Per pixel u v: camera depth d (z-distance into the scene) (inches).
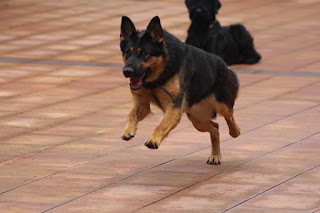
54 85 651.5
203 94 406.9
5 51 804.6
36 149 454.6
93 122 526.0
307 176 389.4
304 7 1095.6
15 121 528.1
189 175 395.9
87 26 956.0
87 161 426.6
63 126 514.3
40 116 543.5
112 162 424.2
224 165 416.2
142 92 385.4
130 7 1100.5
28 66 732.0
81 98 604.1
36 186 376.2
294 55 783.7
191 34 711.1
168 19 998.4
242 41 744.3
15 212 334.3
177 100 382.0
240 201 346.3
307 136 479.2
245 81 663.8
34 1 1146.0
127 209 336.5
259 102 582.9
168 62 375.6
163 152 446.9
